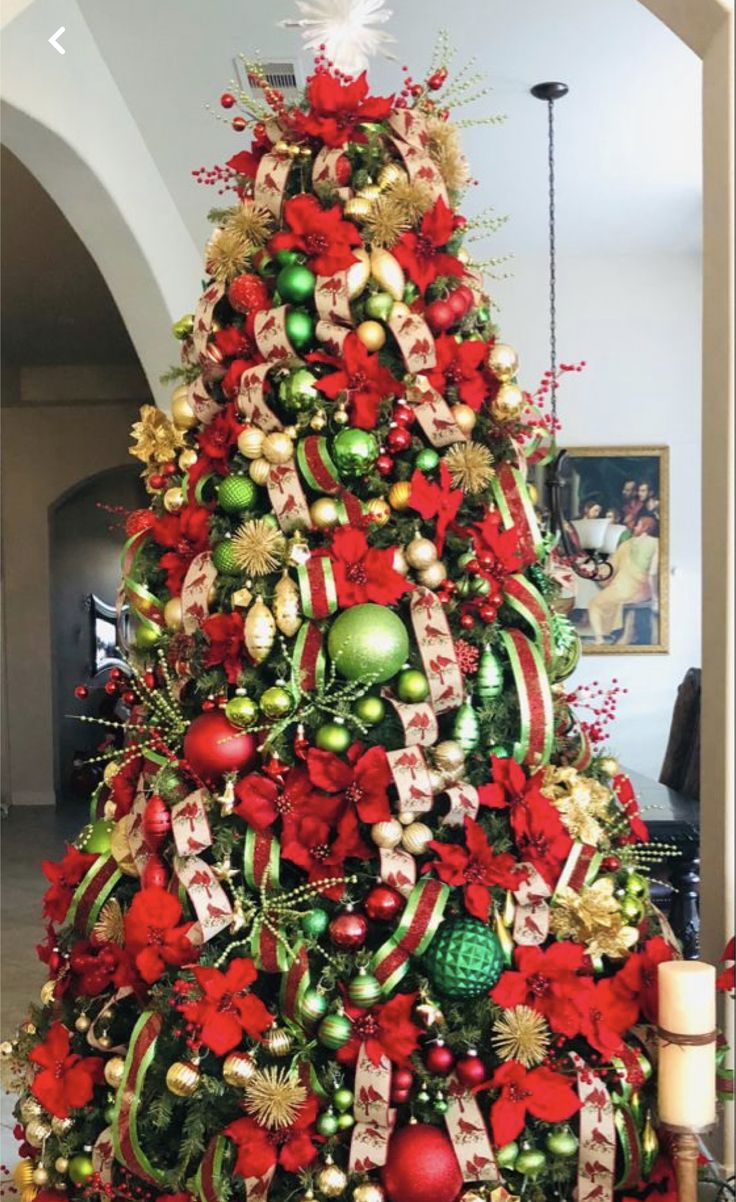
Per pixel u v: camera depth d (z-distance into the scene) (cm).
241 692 122
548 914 121
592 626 512
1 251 500
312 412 126
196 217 391
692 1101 113
